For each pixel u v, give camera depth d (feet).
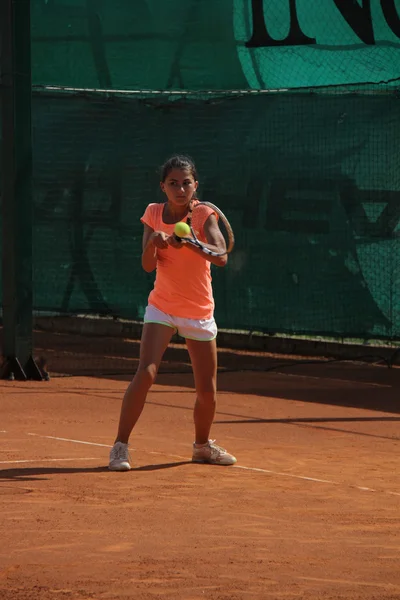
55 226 148.25
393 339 126.21
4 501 53.57
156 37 143.02
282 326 134.41
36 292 149.48
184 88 141.49
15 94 105.81
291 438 78.23
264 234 135.44
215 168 138.62
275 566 42.32
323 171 131.13
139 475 61.36
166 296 63.31
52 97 147.64
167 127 141.49
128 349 133.90
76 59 147.64
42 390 100.63
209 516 51.21
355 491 58.85
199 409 65.31
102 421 83.35
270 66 136.05
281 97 134.00
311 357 131.95
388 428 84.07
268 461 68.03
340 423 86.02
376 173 127.44
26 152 106.73
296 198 133.08
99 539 46.14
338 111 130.00
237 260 137.39
